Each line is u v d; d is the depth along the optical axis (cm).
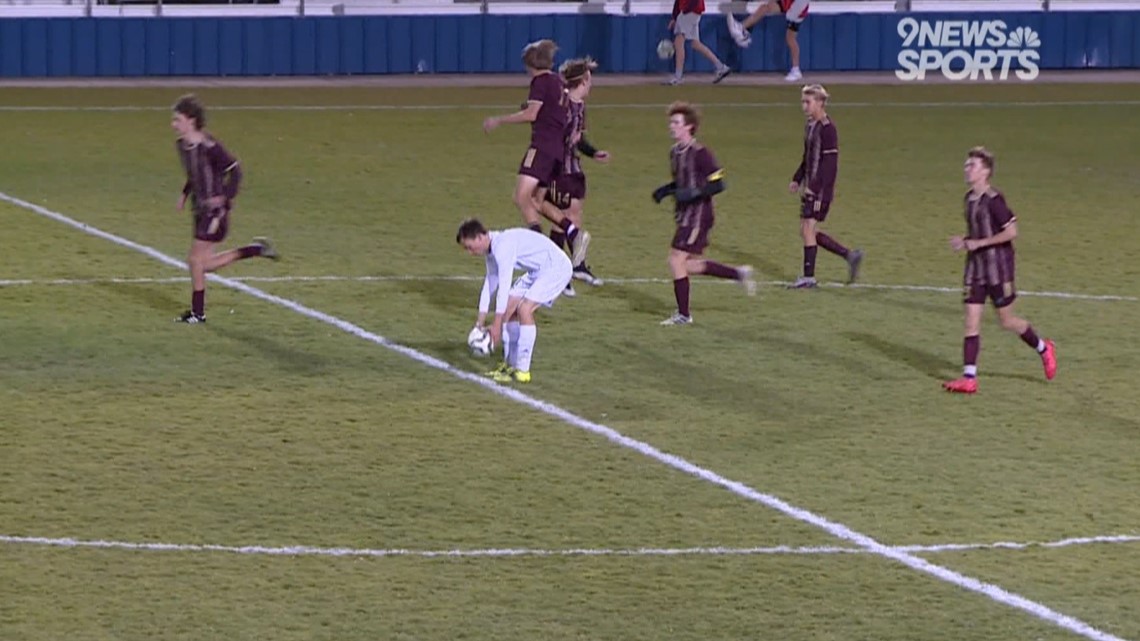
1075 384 4619
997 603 3155
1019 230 6800
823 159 5612
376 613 3075
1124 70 12519
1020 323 4550
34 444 3975
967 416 4309
